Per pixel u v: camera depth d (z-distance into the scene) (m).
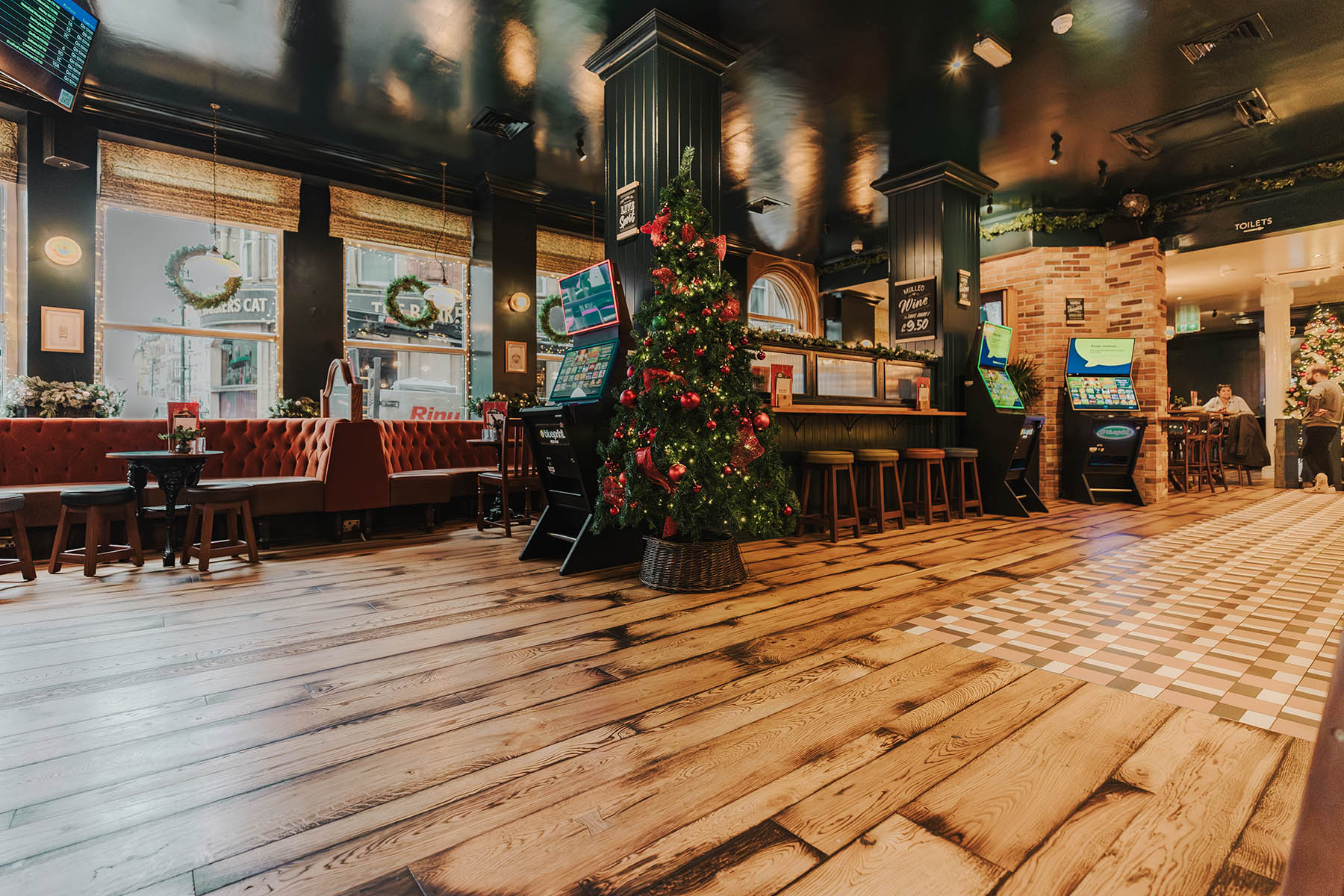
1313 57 4.82
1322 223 6.48
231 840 1.31
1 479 4.40
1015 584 3.48
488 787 1.51
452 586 3.44
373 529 5.37
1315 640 2.56
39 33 3.72
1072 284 7.74
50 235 5.66
